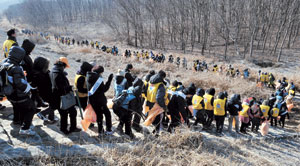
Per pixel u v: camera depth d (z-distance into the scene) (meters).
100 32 71.19
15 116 4.18
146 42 53.03
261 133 7.08
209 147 4.86
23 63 4.16
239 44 46.78
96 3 108.69
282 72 28.41
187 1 45.78
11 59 3.34
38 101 5.02
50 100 3.98
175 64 26.17
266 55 38.88
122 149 3.79
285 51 41.44
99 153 3.59
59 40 47.47
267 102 7.98
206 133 6.23
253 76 21.81
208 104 6.39
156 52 39.34
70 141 3.97
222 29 42.50
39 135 4.06
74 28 84.31
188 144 4.53
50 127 4.45
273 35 50.94
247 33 46.72
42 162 3.18
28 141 3.71
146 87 5.18
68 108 3.96
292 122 10.57
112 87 11.27
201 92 6.27
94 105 4.09
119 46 48.81
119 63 24.17
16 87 3.35
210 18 46.06
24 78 3.49
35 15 101.00
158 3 48.75
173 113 5.10
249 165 4.43
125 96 4.38
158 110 4.64
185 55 36.72
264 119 7.61
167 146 4.31
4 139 3.65
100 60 25.19
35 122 4.63
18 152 3.27
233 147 5.34
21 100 3.51
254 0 40.09
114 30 61.22
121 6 54.59
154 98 4.71
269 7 41.94
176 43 49.69
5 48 4.52
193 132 4.86
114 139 4.34
